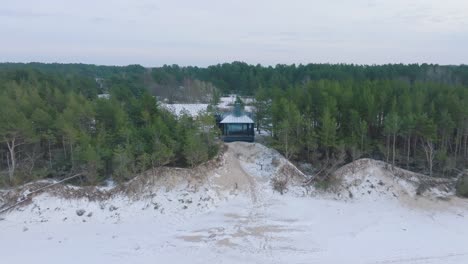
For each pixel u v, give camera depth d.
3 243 28.70
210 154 40.97
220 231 30.92
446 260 26.56
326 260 26.42
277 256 26.98
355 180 39.25
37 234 30.27
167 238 29.80
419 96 46.62
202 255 27.16
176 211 34.53
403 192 38.06
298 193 38.50
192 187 36.88
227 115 51.50
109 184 36.66
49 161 40.53
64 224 32.03
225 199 36.81
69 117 40.09
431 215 34.31
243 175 40.09
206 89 98.38
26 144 40.16
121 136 39.09
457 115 43.56
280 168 41.03
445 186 39.34
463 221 33.03
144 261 26.30
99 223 32.44
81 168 36.91
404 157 44.69
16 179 35.38
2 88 55.16
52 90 58.66
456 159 43.59
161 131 39.75
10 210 32.72
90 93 74.50
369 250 27.88
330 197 38.06
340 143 41.31
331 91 47.47
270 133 50.22
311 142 41.88
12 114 36.16
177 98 95.62
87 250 27.83
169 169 37.62
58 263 25.95
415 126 41.19
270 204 36.31
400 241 29.34
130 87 86.75
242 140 49.62
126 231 31.05
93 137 40.09
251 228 31.48
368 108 44.16
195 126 41.50
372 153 45.72
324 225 32.22
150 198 35.28
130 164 36.69
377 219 33.50
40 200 33.66
